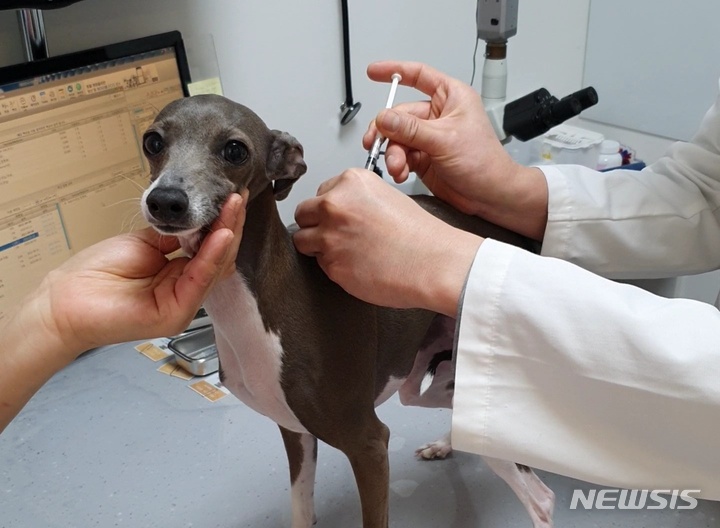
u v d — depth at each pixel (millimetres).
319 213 658
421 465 1006
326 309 726
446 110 808
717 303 869
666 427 521
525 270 556
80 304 566
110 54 1008
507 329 547
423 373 922
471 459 1017
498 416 556
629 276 881
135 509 881
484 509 937
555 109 1142
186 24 1126
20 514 869
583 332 526
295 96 1299
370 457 762
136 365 1139
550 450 552
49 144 970
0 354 573
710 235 852
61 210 1002
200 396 1071
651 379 511
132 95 1047
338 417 739
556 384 542
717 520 898
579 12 1640
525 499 882
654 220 834
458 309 564
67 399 1062
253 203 665
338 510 921
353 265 625
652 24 1525
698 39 1452
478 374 559
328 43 1307
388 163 745
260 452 975
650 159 1636
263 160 653
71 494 899
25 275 980
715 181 854
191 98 639
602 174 880
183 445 981
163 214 563
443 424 1065
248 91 1235
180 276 570
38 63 938
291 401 724
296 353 706
